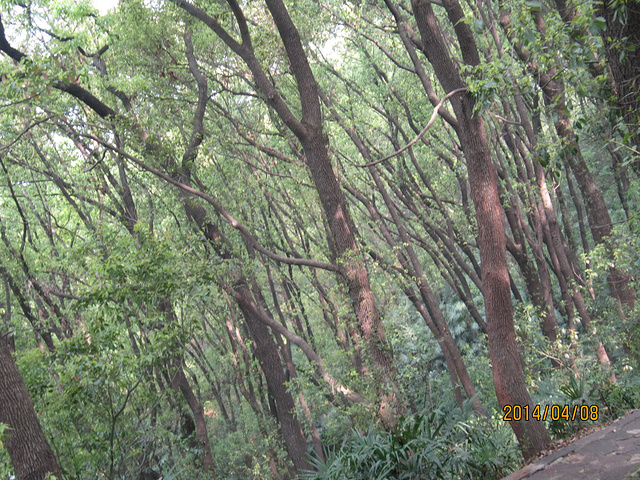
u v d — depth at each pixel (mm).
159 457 11461
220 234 12883
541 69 7070
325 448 7984
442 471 6480
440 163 16109
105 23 13055
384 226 14641
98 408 9727
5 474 8117
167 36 12836
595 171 16453
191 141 12102
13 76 10117
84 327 10281
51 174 14320
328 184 10523
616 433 5762
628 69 6008
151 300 10562
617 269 11047
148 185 14586
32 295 15414
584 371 10305
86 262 11516
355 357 11188
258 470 16219
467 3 13180
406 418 7781
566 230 16125
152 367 10516
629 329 11805
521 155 14266
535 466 5406
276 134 13906
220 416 21812
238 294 11867
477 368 14969
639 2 5547
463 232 14906
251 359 16703
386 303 13992
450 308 22422
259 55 12570
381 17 15219
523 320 12781
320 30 14336
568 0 6301
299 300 18328
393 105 15133
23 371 10023
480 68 7062
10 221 15875
